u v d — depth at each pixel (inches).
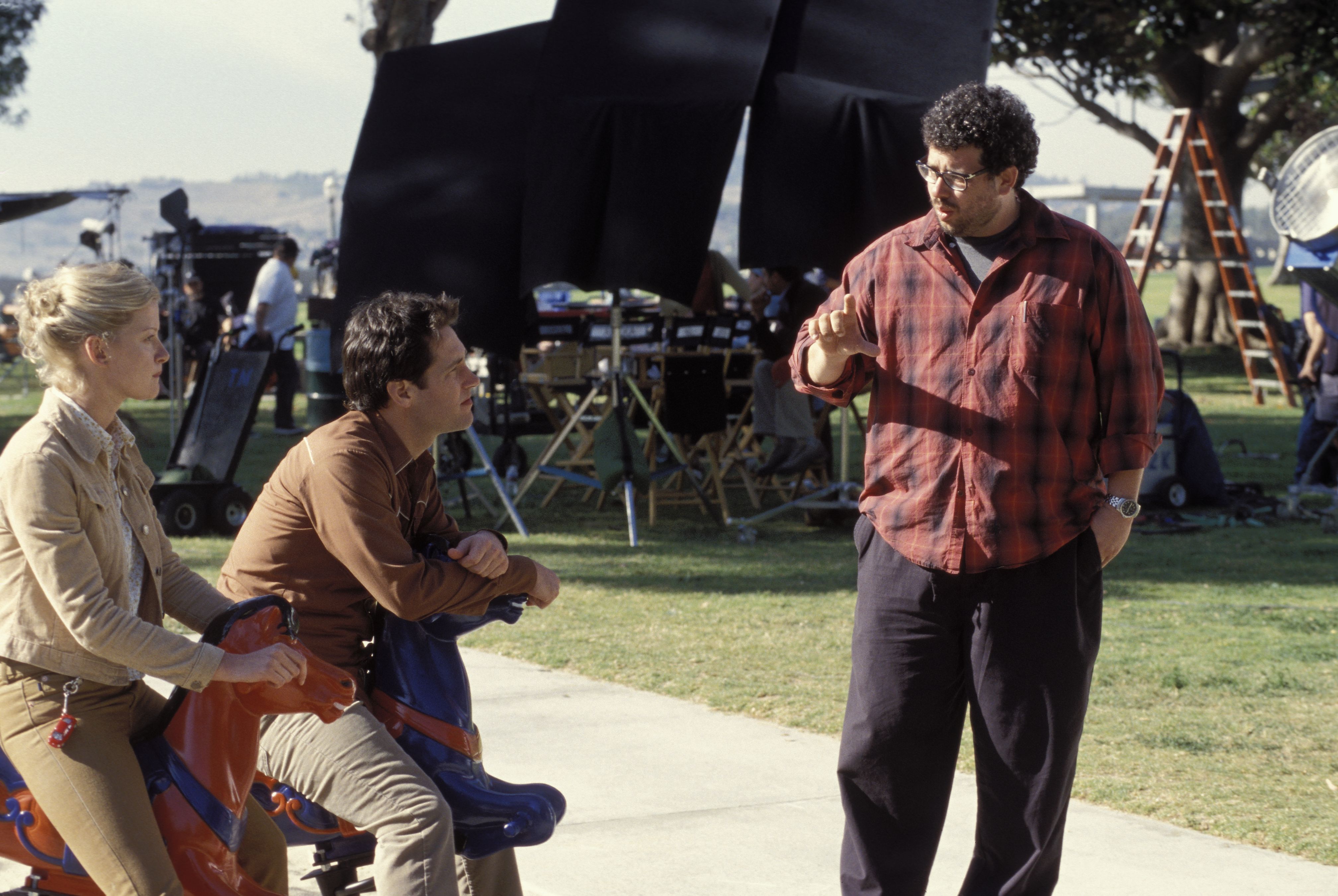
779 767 185.9
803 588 309.9
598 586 311.3
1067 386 117.0
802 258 348.2
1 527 97.1
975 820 166.9
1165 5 815.7
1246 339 788.0
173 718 102.3
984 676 118.9
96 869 97.3
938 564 117.9
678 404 383.9
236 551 113.7
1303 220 273.1
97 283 97.8
